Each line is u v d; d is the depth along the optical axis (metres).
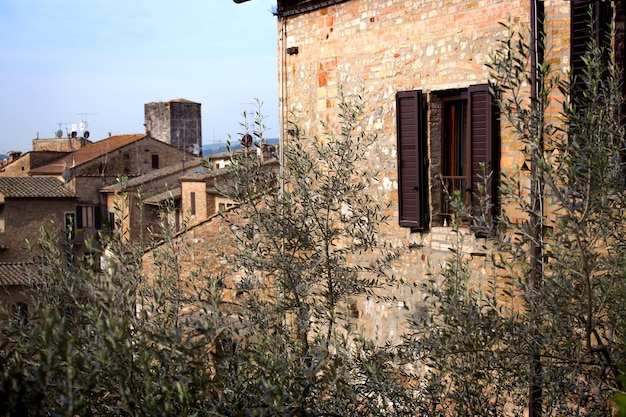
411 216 9.20
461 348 5.53
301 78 10.79
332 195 7.61
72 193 40.88
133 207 33.78
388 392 5.79
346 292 7.52
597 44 6.46
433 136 9.09
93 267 4.90
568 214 4.86
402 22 9.27
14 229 38.78
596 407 5.34
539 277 5.66
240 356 4.64
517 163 7.98
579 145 4.98
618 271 5.21
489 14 8.24
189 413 4.15
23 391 3.69
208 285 5.97
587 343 4.98
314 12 10.52
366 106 9.82
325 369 4.65
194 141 52.94
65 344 3.71
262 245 8.97
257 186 7.46
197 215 30.41
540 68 5.32
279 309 7.04
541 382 5.61
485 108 8.20
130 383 4.12
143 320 4.70
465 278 6.25
